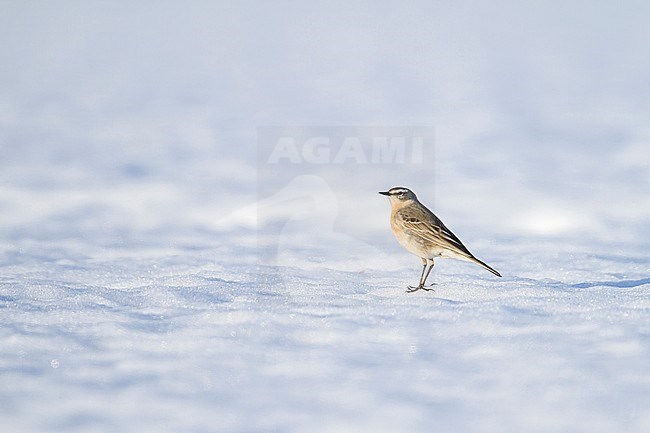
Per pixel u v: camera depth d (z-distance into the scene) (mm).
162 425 5730
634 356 6742
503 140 22859
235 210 15047
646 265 11195
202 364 6762
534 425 5688
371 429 5664
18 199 16125
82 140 23016
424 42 47656
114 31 52188
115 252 12242
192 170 19250
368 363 6770
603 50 43969
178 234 13484
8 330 7418
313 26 54250
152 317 7867
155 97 32000
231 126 25750
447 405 6012
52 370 6605
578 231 13875
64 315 7895
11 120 26156
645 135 22891
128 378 6480
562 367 6582
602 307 7910
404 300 8422
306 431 5648
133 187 17422
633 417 5766
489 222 14508
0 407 5953
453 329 7461
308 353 6984
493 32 51344
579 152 21062
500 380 6391
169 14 59469
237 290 8883
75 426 5699
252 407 6012
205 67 39938
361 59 41938
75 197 16422
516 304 8078
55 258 11766
